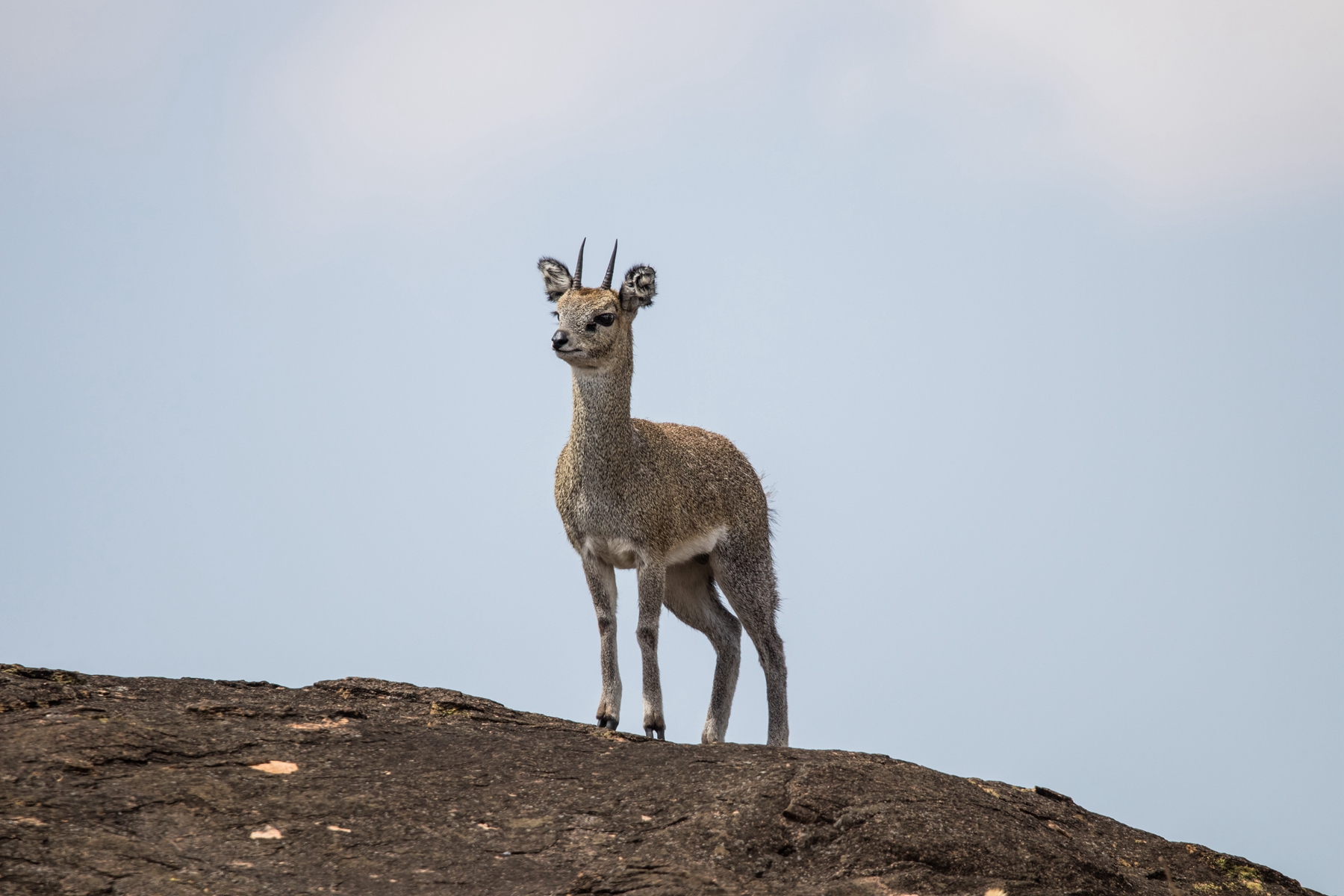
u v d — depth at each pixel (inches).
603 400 1191.6
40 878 616.7
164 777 738.8
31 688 861.8
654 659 1195.9
